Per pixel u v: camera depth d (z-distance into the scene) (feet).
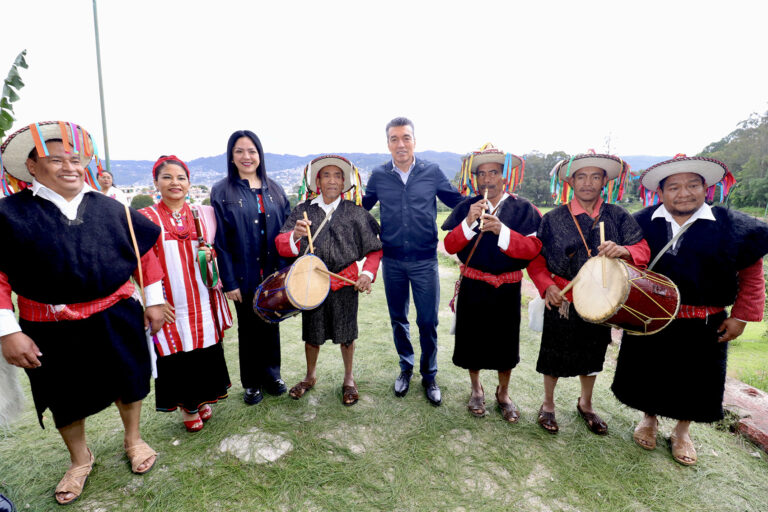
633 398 7.70
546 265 7.94
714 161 6.49
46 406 6.11
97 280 5.98
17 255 5.50
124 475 6.96
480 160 8.22
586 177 7.54
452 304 8.94
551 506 6.43
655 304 6.29
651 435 7.88
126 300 6.53
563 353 7.90
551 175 8.35
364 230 8.91
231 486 6.75
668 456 7.63
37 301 5.78
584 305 6.91
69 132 5.67
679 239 7.06
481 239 8.23
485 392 9.91
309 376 9.71
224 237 8.27
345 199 9.11
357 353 12.17
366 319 15.49
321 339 8.89
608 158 7.27
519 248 7.71
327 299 8.89
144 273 6.76
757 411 8.54
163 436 8.01
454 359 8.89
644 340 7.53
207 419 8.56
